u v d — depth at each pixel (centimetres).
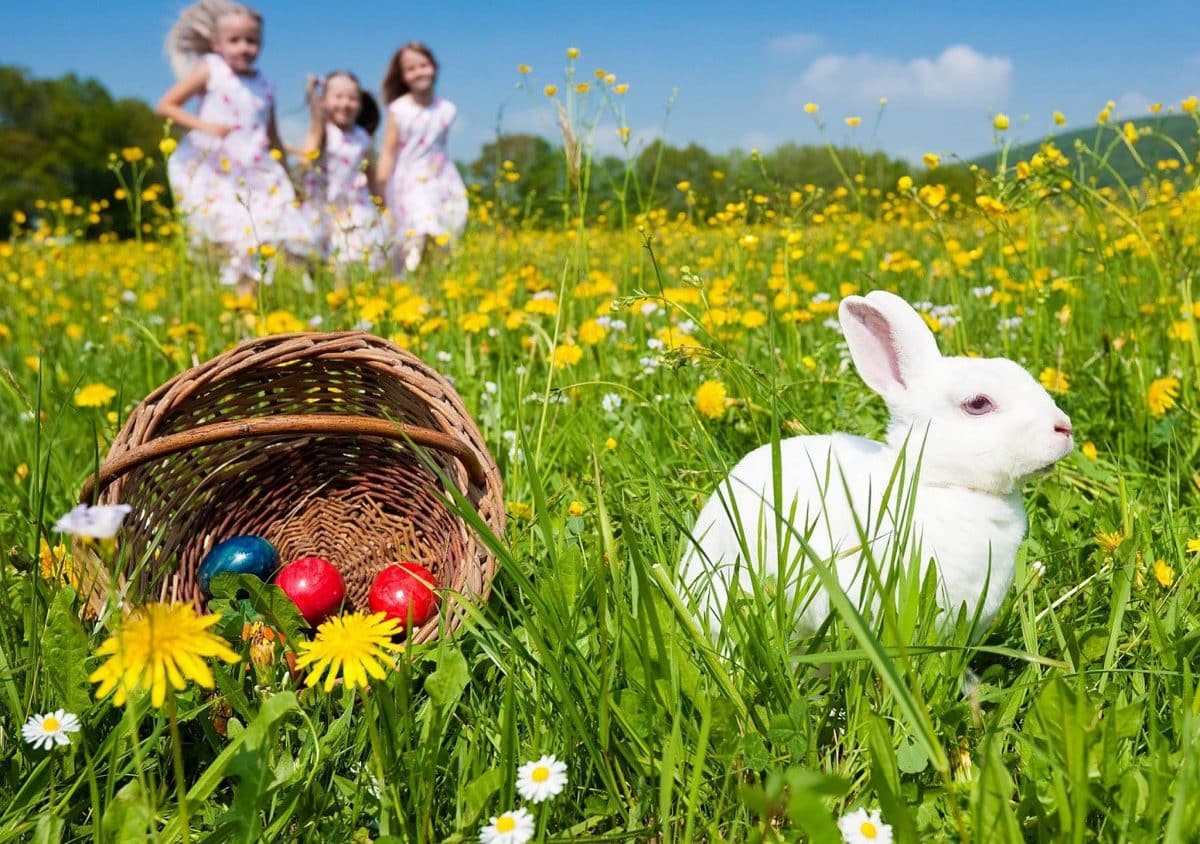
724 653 62
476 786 49
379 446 89
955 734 55
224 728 60
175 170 228
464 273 181
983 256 184
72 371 154
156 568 78
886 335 67
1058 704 45
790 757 54
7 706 60
